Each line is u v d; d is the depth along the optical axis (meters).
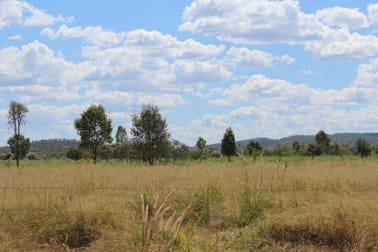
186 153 35.41
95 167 20.41
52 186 13.09
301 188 11.94
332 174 14.96
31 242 8.32
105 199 11.05
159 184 12.34
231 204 10.38
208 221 9.84
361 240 7.69
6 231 8.72
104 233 8.54
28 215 9.21
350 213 8.33
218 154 44.69
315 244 7.99
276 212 9.21
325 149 43.03
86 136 39.66
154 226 5.99
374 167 18.97
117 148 40.53
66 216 8.98
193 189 11.26
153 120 33.09
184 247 6.57
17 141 30.80
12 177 15.84
